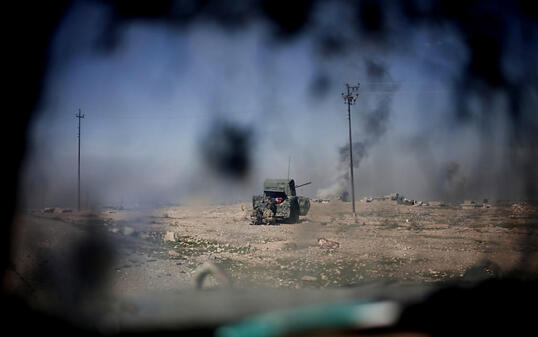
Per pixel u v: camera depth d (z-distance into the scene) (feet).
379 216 66.59
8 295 5.38
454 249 30.83
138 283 16.72
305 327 3.68
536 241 23.57
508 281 5.91
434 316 4.14
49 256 11.39
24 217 8.14
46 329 4.54
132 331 4.22
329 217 70.08
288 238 41.75
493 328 4.25
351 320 3.76
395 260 27.04
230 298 4.75
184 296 5.26
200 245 35.96
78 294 5.94
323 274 21.72
